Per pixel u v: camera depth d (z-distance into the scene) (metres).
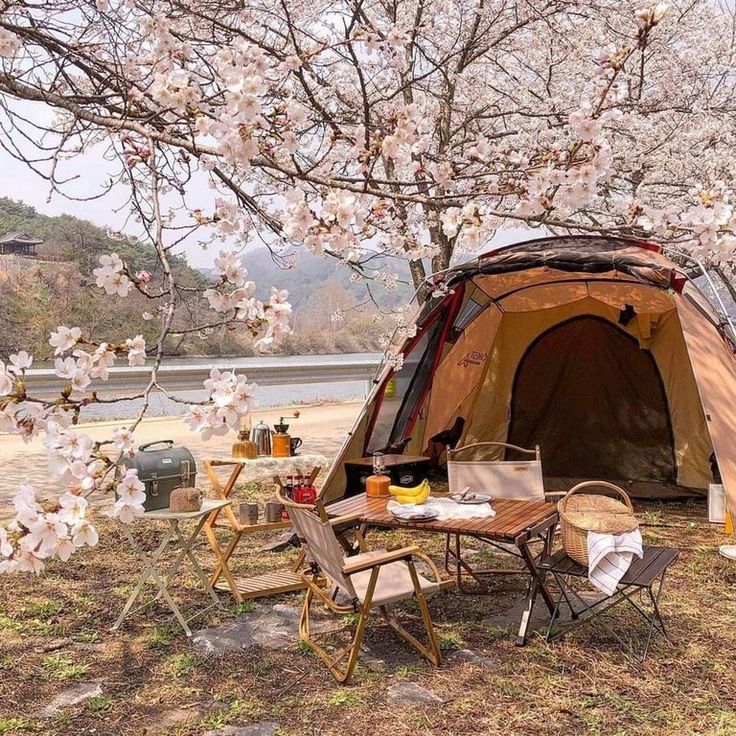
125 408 14.77
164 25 3.87
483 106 10.38
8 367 2.69
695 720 3.80
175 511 4.88
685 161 9.87
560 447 9.17
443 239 9.27
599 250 7.19
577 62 9.85
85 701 3.97
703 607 5.30
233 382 2.84
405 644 4.71
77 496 2.62
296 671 4.34
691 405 8.67
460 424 9.19
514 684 4.16
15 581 5.67
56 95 3.50
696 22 10.43
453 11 9.51
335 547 4.09
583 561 4.56
